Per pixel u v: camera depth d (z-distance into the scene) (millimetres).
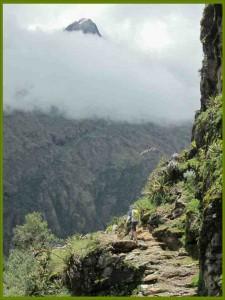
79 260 16094
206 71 23594
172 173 22828
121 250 17531
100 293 15430
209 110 20719
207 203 12500
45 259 18844
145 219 20594
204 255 12469
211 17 23281
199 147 22188
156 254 16828
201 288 12688
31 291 16812
